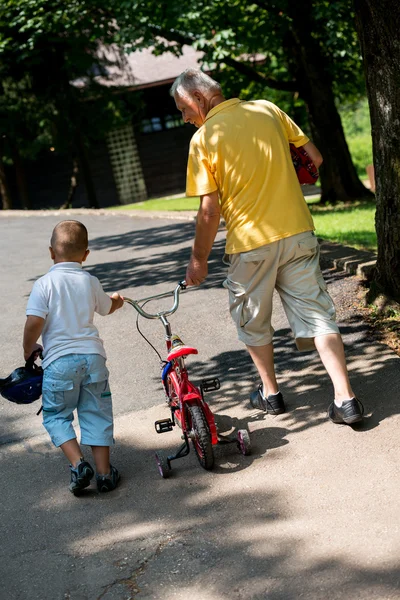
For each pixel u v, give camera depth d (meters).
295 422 4.49
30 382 4.12
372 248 9.71
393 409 4.38
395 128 5.70
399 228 5.93
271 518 3.49
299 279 4.29
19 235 16.08
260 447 4.24
